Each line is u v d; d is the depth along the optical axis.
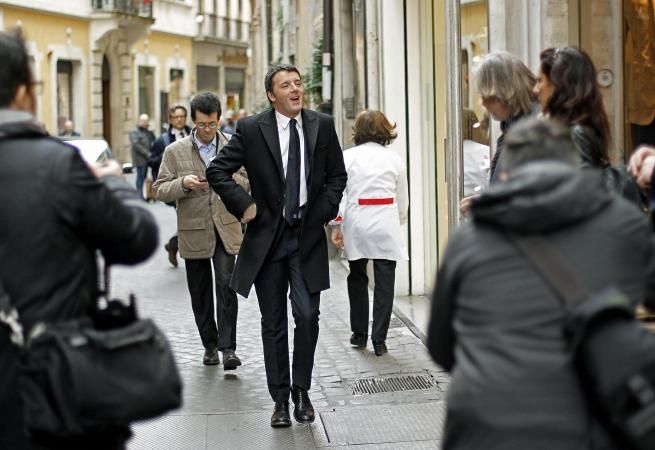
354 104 17.64
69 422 3.50
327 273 7.41
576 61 4.99
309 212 7.35
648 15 7.97
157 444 6.92
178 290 13.88
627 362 3.01
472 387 3.16
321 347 9.88
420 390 8.21
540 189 3.20
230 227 9.15
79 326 3.61
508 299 3.19
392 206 9.55
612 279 3.19
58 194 3.67
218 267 9.14
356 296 9.80
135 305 3.70
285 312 7.44
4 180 3.67
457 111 9.27
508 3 8.33
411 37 12.62
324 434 7.09
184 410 7.80
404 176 9.74
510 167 3.43
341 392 8.25
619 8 8.06
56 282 3.66
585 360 3.06
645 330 3.09
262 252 7.30
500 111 5.77
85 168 3.76
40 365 3.53
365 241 9.49
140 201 3.93
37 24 39.94
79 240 3.75
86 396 3.48
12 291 3.63
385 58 12.61
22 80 3.85
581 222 3.25
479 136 8.78
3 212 3.65
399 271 12.54
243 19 62.28
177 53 54.09
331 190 7.46
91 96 44.56
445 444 3.31
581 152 4.76
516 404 3.09
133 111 48.53
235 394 8.30
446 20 9.46
